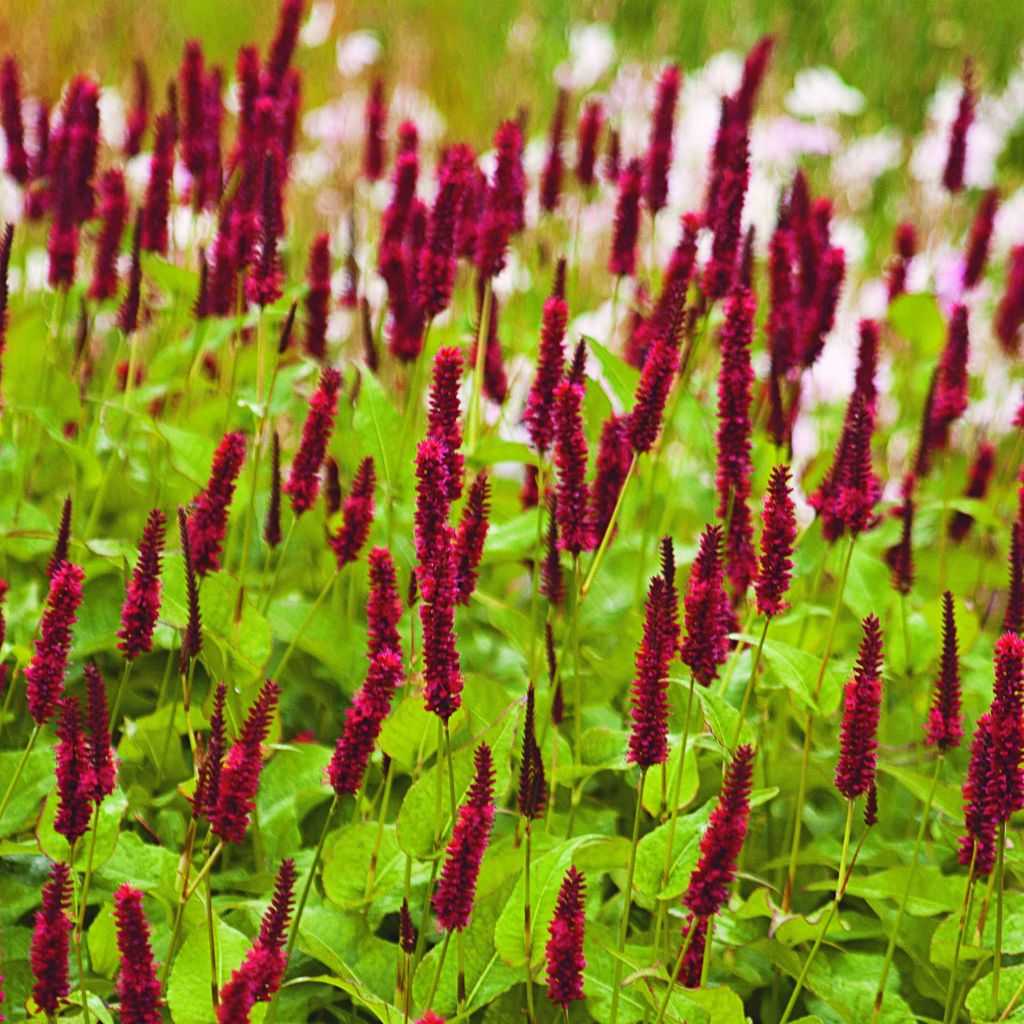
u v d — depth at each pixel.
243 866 3.30
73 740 3.09
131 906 3.03
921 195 5.67
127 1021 3.03
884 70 7.71
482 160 5.18
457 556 3.19
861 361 3.48
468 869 3.09
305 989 3.20
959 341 3.53
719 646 3.24
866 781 3.15
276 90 3.60
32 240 3.99
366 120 3.74
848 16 7.98
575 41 7.15
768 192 5.60
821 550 3.52
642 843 3.19
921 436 3.54
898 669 3.43
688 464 3.72
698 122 5.55
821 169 6.40
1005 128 7.57
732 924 3.25
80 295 3.62
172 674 3.40
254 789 3.07
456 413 3.19
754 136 5.82
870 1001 3.24
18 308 3.65
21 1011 3.19
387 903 3.25
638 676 3.12
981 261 3.72
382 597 3.11
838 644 3.50
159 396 3.59
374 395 3.41
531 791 3.11
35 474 3.56
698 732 3.33
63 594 3.14
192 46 3.58
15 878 3.25
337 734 3.42
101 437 3.55
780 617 3.41
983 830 3.15
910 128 7.51
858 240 5.00
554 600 3.34
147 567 3.15
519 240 3.71
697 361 3.66
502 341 3.69
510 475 3.71
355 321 3.89
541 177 3.67
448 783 3.19
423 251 3.38
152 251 3.51
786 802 3.38
